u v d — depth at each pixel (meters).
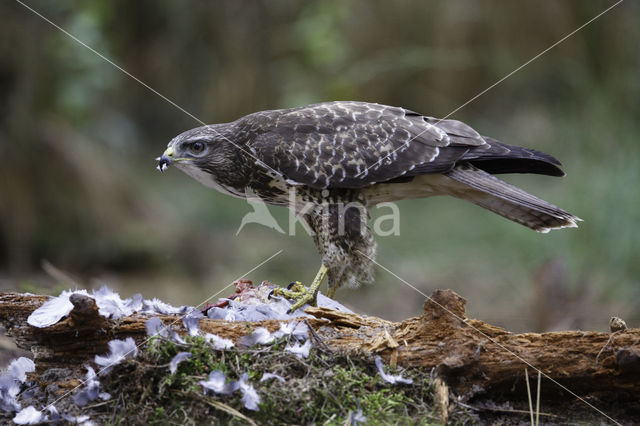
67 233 14.15
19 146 14.27
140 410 4.44
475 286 11.51
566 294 9.47
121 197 14.95
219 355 4.64
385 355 4.72
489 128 15.88
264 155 6.40
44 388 4.77
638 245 10.90
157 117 19.70
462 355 4.62
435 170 6.40
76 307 4.61
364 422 4.27
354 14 16.88
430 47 16.47
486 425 4.59
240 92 18.11
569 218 6.30
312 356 4.65
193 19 18.80
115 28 18.47
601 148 12.62
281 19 18.53
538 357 4.61
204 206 16.98
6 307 4.78
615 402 4.70
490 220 13.16
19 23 15.09
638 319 9.34
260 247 14.67
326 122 6.46
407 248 13.28
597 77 14.32
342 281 6.60
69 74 15.35
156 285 13.05
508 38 15.81
